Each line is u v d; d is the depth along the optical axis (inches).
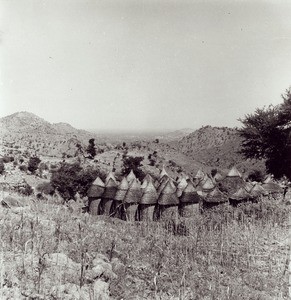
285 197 1284.4
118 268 489.1
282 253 635.5
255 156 1680.6
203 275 524.1
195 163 5935.0
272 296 480.7
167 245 649.0
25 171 3380.9
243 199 1186.0
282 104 1521.9
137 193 1277.1
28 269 412.5
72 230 632.4
